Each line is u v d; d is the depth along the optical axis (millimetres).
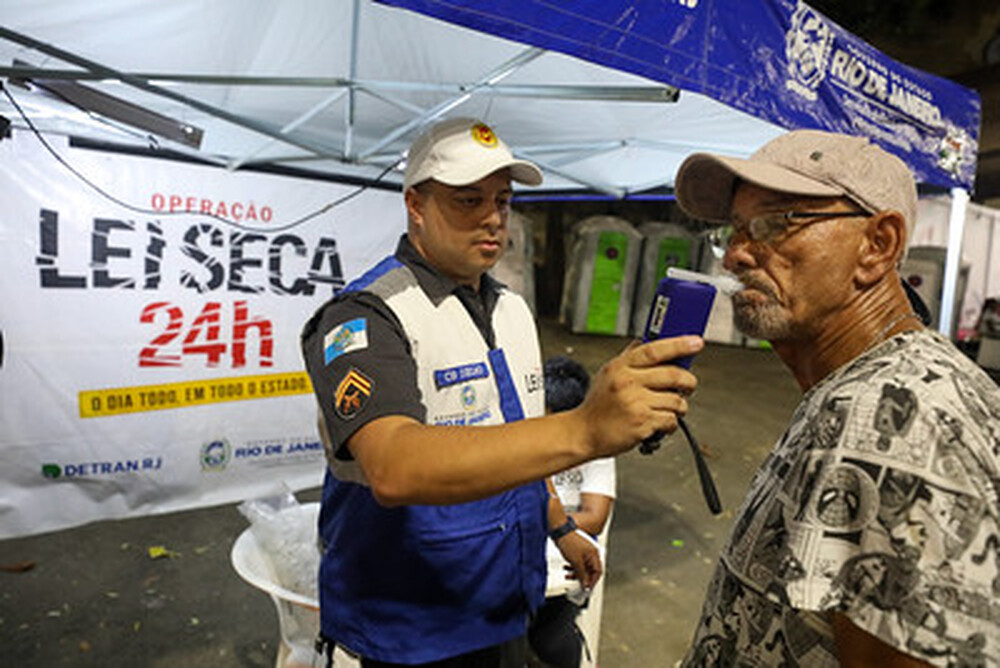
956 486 612
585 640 1983
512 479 754
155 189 3145
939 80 2590
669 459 4730
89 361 3074
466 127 1281
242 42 1971
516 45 1972
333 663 1440
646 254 8992
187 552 3094
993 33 9555
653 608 2912
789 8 1904
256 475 3607
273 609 2719
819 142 829
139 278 3146
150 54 2016
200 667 2355
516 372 1436
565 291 9445
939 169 2631
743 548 817
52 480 3066
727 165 818
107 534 3186
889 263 791
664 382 700
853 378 741
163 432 3301
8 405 2928
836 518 669
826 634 730
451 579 1279
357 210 3707
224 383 3432
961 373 702
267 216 3445
